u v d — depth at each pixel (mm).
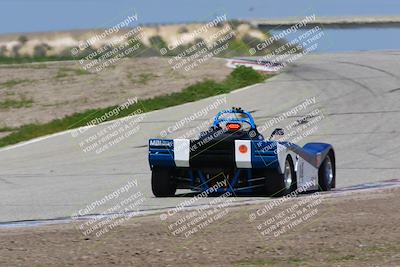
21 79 146750
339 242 38688
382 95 118562
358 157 77875
